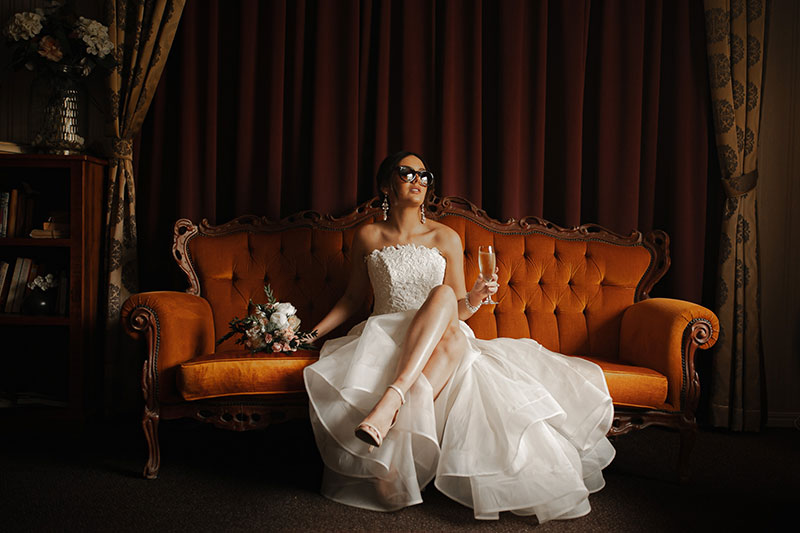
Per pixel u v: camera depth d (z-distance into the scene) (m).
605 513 2.12
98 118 3.43
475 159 3.31
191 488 2.29
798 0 3.44
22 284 3.15
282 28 3.29
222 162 3.40
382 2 3.29
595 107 3.41
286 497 2.21
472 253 3.10
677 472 2.50
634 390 2.35
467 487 2.06
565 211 3.36
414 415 2.05
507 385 2.13
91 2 3.38
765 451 2.91
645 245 3.17
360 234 2.84
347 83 3.27
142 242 3.35
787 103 3.44
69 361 3.00
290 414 2.37
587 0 3.34
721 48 3.30
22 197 3.21
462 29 3.32
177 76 3.36
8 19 3.36
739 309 3.28
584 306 3.05
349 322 3.05
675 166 3.40
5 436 2.93
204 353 2.72
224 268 3.03
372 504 2.10
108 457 2.64
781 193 3.45
